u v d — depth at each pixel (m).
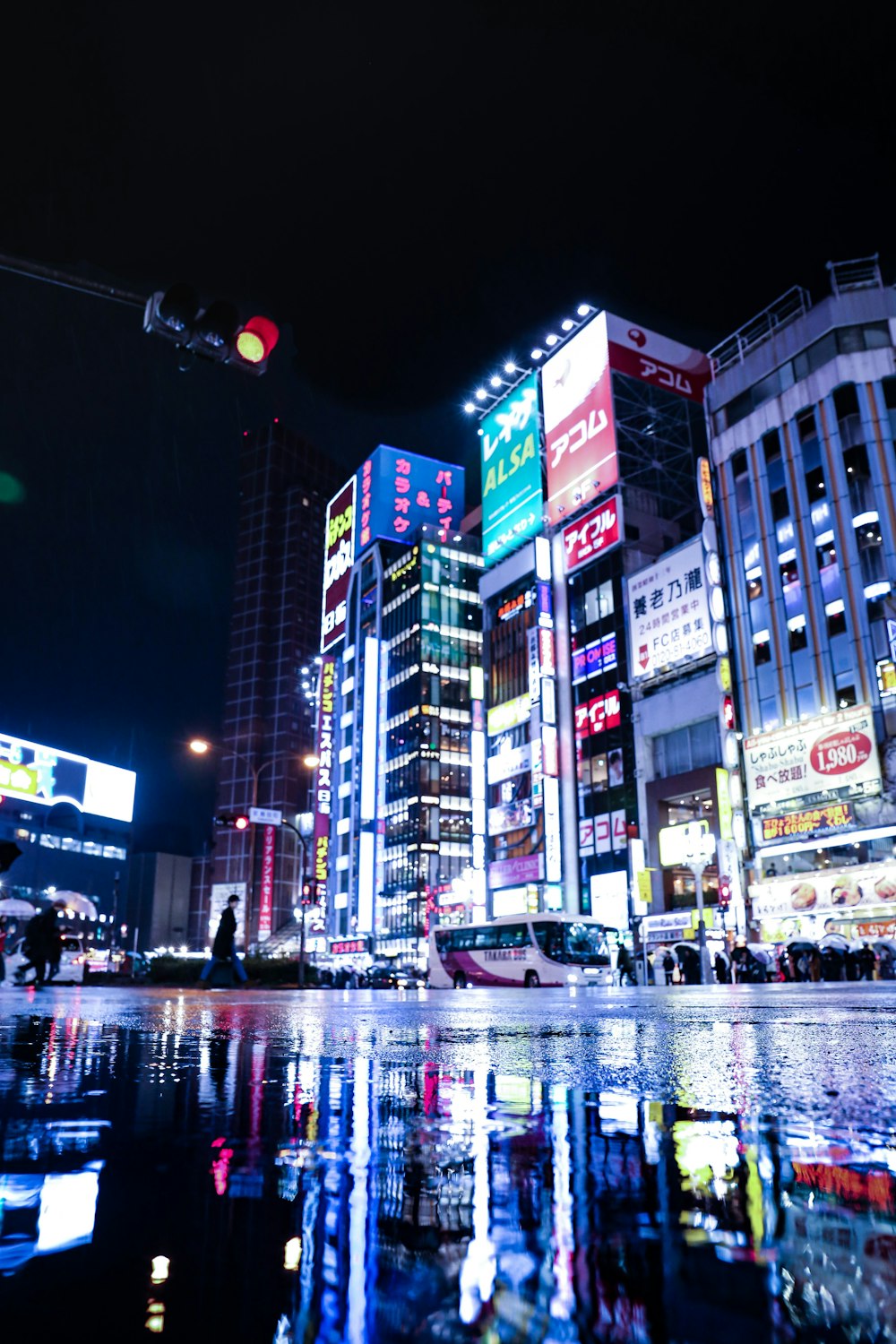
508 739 65.44
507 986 37.59
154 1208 0.93
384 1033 4.65
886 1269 0.68
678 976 35.22
